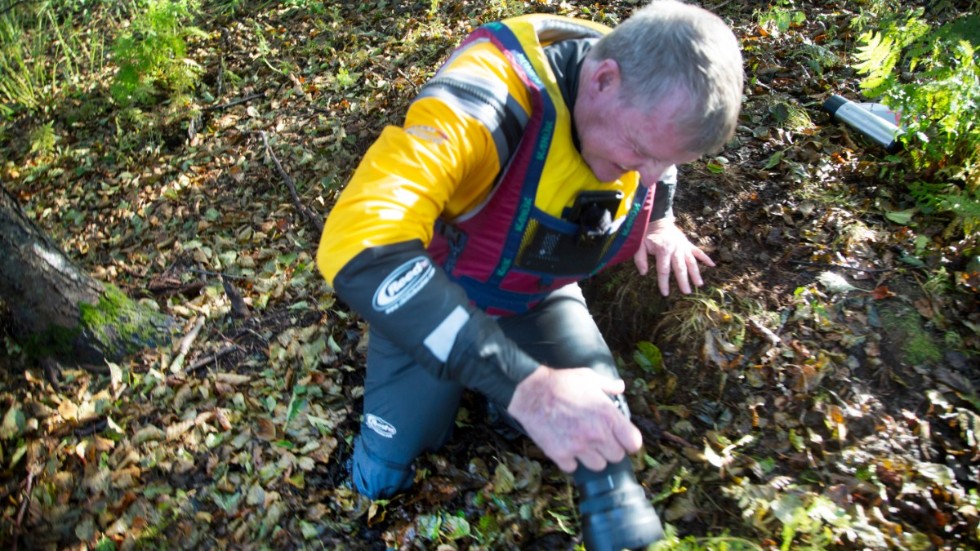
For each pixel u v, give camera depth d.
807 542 2.06
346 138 3.74
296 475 2.46
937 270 2.62
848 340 2.49
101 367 2.83
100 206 3.71
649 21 1.58
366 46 4.45
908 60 3.45
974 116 2.72
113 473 2.48
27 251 2.69
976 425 2.24
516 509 2.30
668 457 2.35
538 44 1.77
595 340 2.21
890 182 2.97
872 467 2.20
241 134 3.95
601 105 1.64
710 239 2.87
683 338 2.59
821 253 2.75
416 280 1.52
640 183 2.01
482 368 1.53
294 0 4.93
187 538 2.33
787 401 2.40
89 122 4.38
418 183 1.57
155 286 3.16
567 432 1.54
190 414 2.65
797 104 3.38
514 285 2.02
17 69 5.05
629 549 1.76
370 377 2.29
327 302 2.95
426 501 2.38
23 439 2.61
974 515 2.05
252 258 3.23
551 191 1.80
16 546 2.32
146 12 4.70
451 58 1.84
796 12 3.86
